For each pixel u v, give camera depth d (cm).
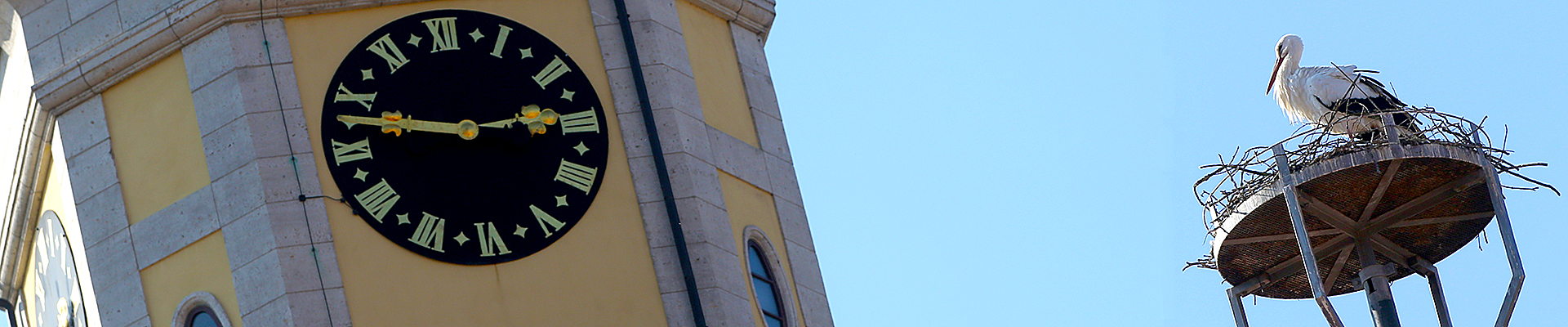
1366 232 3884
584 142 3416
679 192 3400
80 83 3506
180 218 3378
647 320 3300
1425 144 3691
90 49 3522
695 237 3366
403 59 3425
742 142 3562
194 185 3381
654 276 3338
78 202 3475
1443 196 3791
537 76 3453
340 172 3334
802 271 3500
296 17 3447
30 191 3638
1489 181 3694
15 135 3638
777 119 3666
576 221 3356
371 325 3238
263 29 3431
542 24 3503
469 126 3369
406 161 3353
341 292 3256
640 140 3441
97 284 3422
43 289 3672
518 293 3291
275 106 3375
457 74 3425
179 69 3459
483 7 3491
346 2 3447
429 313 3259
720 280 3334
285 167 3331
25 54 3584
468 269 3297
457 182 3350
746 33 3734
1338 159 3700
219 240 3338
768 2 3762
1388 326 3831
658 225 3375
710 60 3622
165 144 3431
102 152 3481
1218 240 3891
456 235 3316
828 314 3491
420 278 3281
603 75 3484
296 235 3288
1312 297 4125
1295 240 3906
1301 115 3947
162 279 3375
